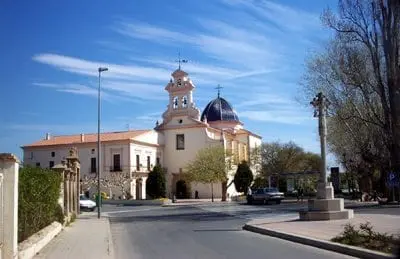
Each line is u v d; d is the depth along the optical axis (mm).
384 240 13750
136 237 20656
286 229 19828
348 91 37562
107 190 74438
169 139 83750
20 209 15016
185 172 80750
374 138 39094
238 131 93688
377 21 31812
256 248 15289
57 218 24031
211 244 16797
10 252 10938
